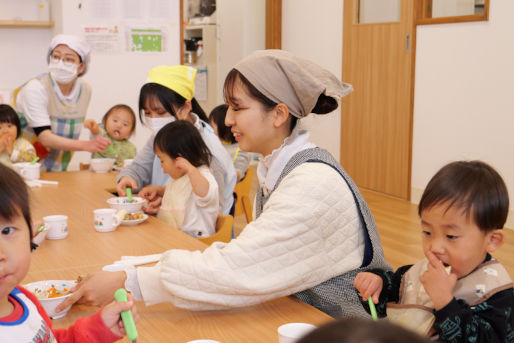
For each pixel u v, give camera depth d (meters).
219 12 7.20
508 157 4.12
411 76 4.93
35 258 1.61
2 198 0.75
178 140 2.22
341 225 1.31
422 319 1.23
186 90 2.48
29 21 4.78
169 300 1.24
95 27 4.83
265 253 1.21
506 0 4.04
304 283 1.26
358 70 5.57
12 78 4.96
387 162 5.31
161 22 5.06
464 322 1.09
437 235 1.16
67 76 3.18
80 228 1.94
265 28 6.94
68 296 1.22
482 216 1.12
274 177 1.39
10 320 0.80
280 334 0.95
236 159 3.19
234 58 7.06
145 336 1.12
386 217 4.48
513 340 1.13
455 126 4.55
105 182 2.83
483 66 4.27
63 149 3.12
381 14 5.25
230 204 2.53
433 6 4.72
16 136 3.04
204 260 1.22
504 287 1.16
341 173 1.36
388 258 3.45
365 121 5.55
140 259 1.56
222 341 1.10
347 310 1.32
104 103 4.96
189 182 2.25
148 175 2.70
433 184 1.17
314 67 1.37
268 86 1.30
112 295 1.25
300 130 1.41
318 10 6.07
